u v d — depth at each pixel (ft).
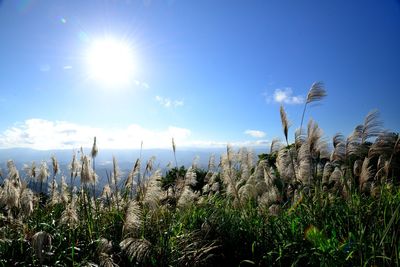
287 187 10.06
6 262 7.05
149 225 8.54
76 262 7.07
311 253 6.40
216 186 12.13
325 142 8.61
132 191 11.00
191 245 7.48
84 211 9.11
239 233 7.86
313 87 8.50
